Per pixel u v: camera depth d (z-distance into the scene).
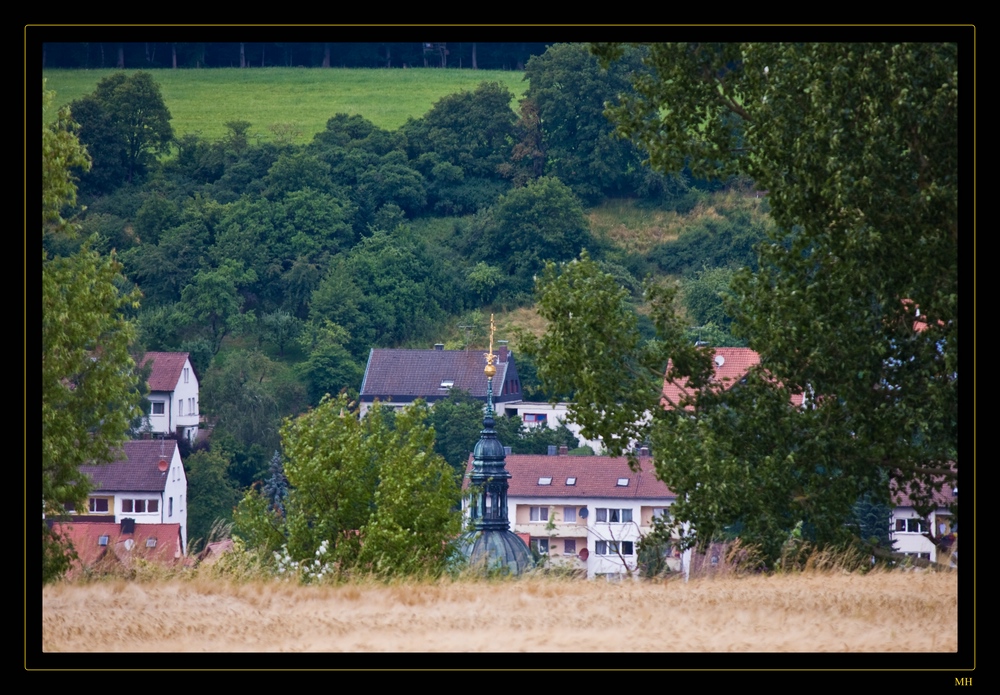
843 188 98.62
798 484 112.75
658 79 117.94
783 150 105.88
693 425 116.62
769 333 113.50
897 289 105.19
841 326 110.00
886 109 98.75
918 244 100.38
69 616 68.81
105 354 105.62
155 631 65.12
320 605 74.12
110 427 104.38
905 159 99.31
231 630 65.69
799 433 113.62
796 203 104.31
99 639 63.44
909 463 111.31
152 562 91.12
